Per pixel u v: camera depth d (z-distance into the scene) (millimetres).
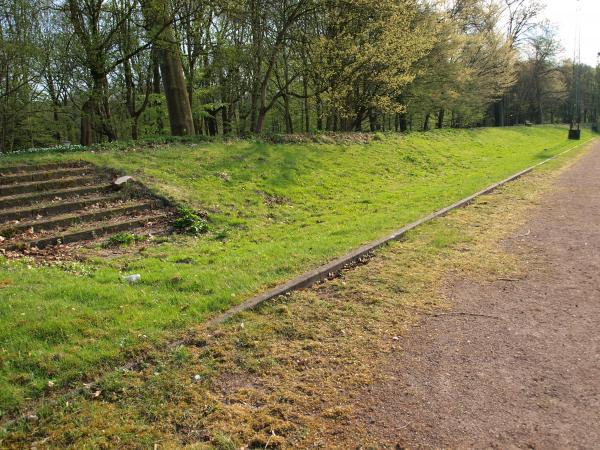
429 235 7668
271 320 4578
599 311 4754
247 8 16031
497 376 3621
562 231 7906
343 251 6652
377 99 21125
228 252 7051
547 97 58938
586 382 3506
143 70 21516
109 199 9039
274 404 3309
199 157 12133
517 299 5129
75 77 18562
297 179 12406
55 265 6234
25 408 3215
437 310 4871
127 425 3072
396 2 20188
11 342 3873
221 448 2869
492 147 25016
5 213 7746
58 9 16688
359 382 3570
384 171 15117
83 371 3607
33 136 26844
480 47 33969
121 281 5578
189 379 3590
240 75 20625
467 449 2834
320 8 17141
